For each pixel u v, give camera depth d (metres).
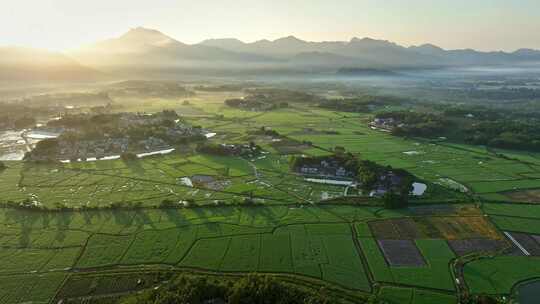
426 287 94.88
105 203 143.75
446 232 123.31
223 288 89.25
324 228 125.00
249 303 84.56
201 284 89.50
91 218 130.88
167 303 83.19
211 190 159.25
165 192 156.38
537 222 130.75
